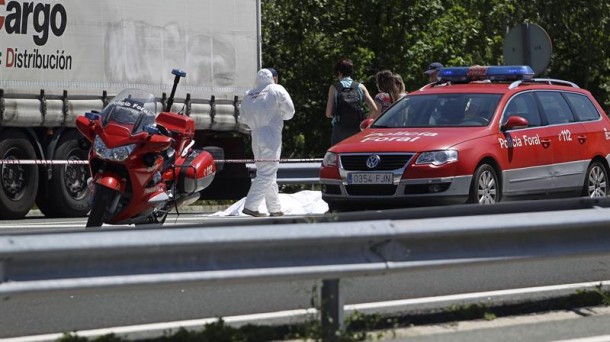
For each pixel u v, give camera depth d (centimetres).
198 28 6612
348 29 11581
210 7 6694
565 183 5041
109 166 3756
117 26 6084
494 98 4881
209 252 2222
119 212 3809
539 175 4888
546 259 2703
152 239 2136
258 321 2538
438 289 3034
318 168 6719
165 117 4175
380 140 4634
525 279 3231
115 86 6069
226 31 6806
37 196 5844
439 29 11625
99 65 5975
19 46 5547
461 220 2500
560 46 13400
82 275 2106
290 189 9581
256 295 2906
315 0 11606
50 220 5503
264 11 11719
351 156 4619
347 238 2331
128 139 3706
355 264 2372
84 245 2077
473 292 2980
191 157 4175
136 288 2145
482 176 4578
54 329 2456
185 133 4172
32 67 5609
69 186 5869
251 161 6209
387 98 5978
